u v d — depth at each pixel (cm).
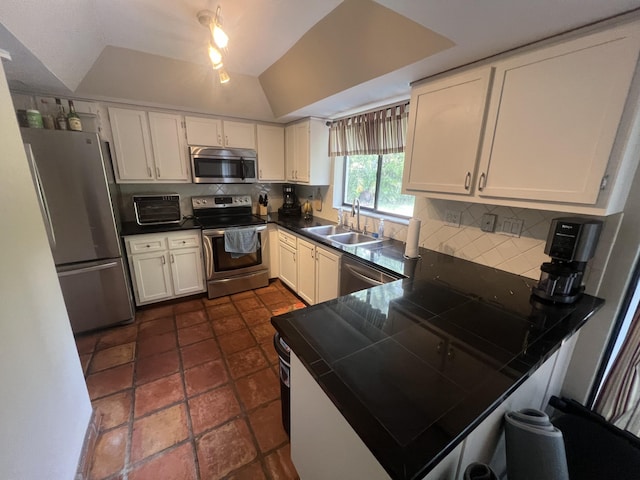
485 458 92
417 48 138
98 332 250
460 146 151
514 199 133
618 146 101
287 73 233
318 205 366
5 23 121
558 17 99
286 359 136
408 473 57
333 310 125
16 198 106
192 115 296
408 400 75
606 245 127
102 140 249
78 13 154
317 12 157
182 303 308
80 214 225
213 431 159
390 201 276
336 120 306
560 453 82
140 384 192
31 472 95
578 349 141
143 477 135
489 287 150
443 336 105
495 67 132
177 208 300
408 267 181
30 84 202
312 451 106
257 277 343
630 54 94
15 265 101
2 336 90
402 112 230
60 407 121
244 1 150
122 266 251
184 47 210
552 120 116
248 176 338
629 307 131
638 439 124
